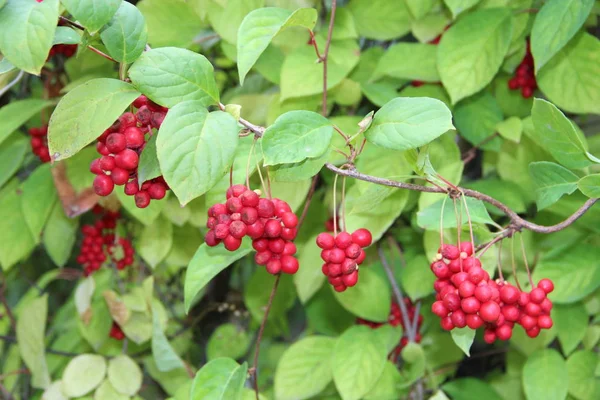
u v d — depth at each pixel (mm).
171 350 706
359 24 749
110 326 854
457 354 810
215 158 473
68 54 785
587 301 731
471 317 517
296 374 727
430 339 811
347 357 703
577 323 727
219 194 571
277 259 514
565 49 703
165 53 496
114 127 502
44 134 780
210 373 592
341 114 801
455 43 690
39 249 1095
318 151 496
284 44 713
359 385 692
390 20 744
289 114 499
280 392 720
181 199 467
